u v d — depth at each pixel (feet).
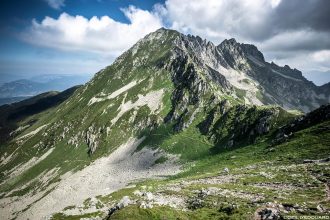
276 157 368.89
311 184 211.41
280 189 209.67
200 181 316.40
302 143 384.27
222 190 225.15
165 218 164.14
